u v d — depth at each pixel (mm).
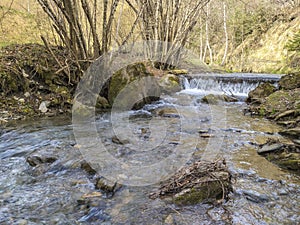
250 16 15914
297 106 4082
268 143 2729
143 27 5789
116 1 4867
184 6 6605
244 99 5723
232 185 1956
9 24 7348
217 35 17969
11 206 1787
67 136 3260
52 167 2338
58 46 5859
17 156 2672
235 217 1604
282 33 13438
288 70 10961
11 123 3938
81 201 1828
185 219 1597
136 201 1797
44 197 1893
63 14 4637
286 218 1598
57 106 4727
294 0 14242
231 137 3117
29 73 4879
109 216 1655
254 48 14883
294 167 2215
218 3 15500
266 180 2047
